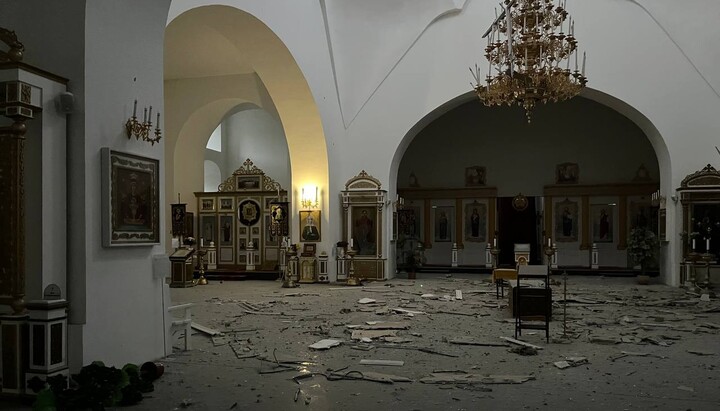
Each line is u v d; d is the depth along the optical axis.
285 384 6.51
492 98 12.69
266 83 16.33
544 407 5.65
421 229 24.27
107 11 6.67
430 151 24.44
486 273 22.34
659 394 6.07
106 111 6.66
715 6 16.14
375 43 18.48
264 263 20.84
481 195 23.62
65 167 6.31
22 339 5.83
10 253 5.85
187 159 21.62
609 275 21.22
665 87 16.95
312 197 18.19
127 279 7.02
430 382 6.55
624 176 22.31
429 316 11.32
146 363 6.71
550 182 23.06
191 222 21.47
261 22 13.11
